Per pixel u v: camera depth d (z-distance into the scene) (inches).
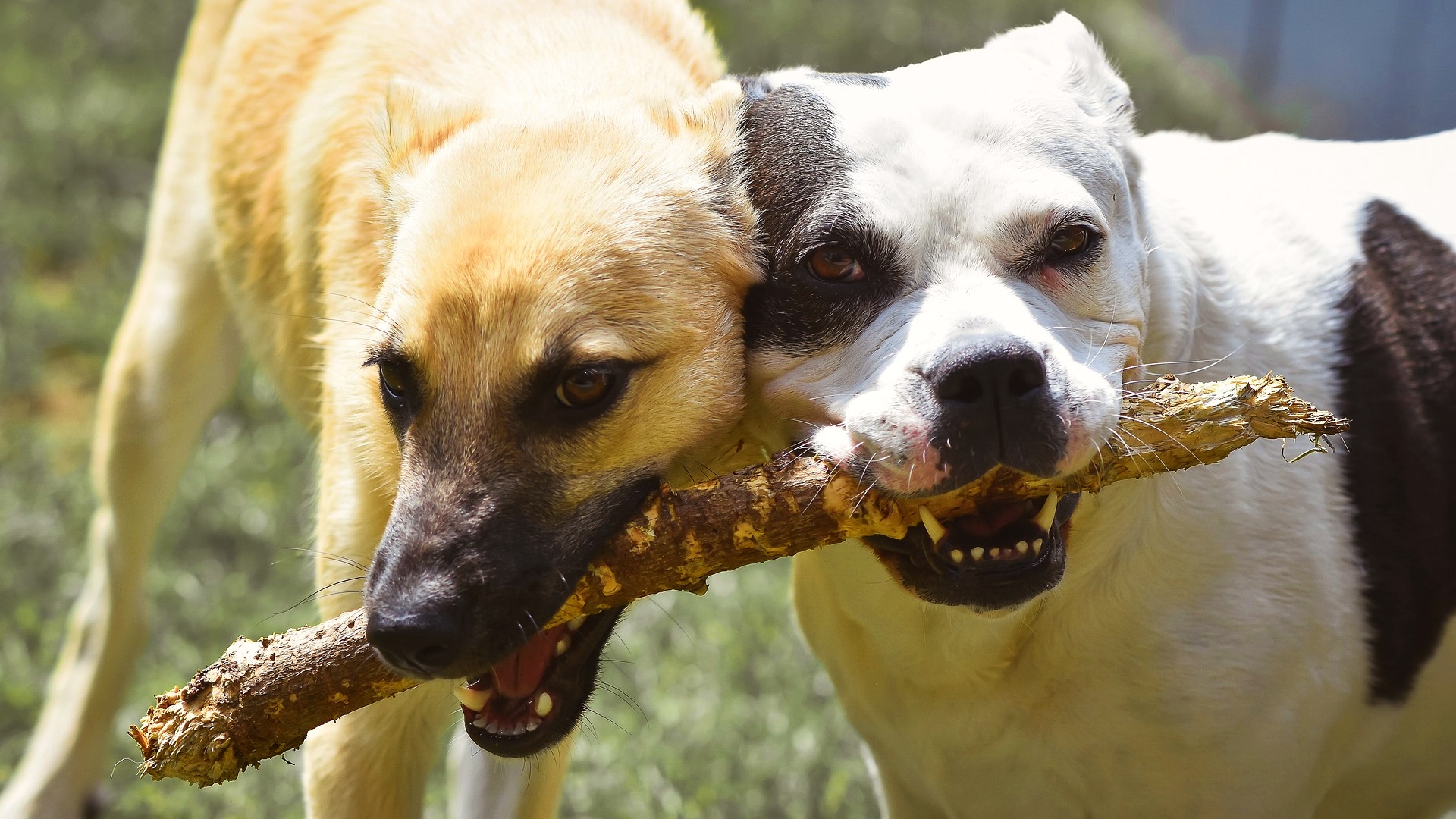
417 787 226.2
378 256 215.2
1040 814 215.8
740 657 323.6
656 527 173.3
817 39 565.9
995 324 169.5
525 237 174.6
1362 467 208.4
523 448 172.6
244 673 168.9
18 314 462.9
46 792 303.0
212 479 384.8
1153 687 197.9
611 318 174.7
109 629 307.1
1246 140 241.8
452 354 172.4
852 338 181.0
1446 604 212.1
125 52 592.7
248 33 287.6
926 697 211.3
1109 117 200.2
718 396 182.4
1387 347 213.9
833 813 290.4
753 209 189.0
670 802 286.8
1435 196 230.7
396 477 200.1
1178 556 195.8
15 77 565.9
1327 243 220.8
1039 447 165.8
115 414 301.4
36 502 381.1
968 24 593.3
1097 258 183.6
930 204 178.9
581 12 247.9
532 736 180.7
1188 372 204.1
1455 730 222.5
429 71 239.5
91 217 506.6
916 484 167.8
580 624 186.7
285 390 273.9
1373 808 235.9
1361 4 665.0
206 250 297.9
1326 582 203.0
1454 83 633.6
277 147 267.7
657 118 199.9
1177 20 742.5
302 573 354.6
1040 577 173.6
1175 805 205.8
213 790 292.5
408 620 163.5
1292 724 203.0
